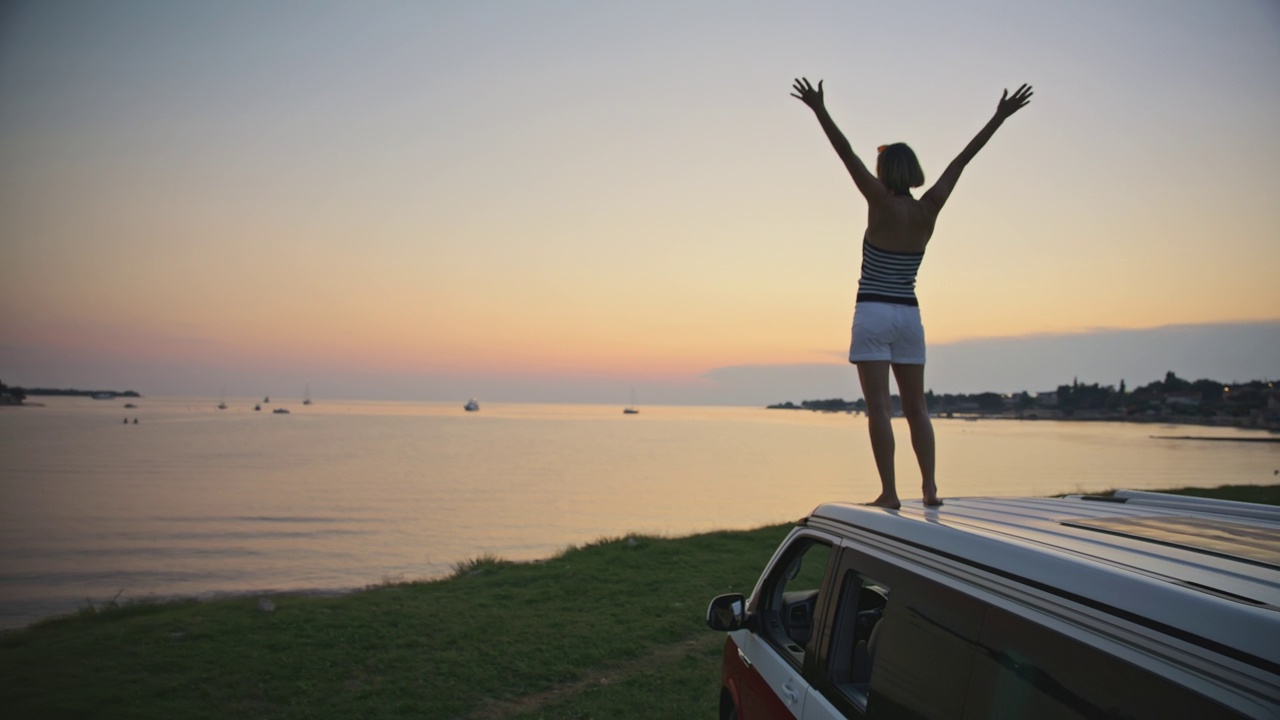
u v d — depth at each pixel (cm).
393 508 4622
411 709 690
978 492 5038
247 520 4041
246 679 762
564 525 3762
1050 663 167
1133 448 13750
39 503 4891
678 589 1127
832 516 329
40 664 808
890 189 384
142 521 4019
